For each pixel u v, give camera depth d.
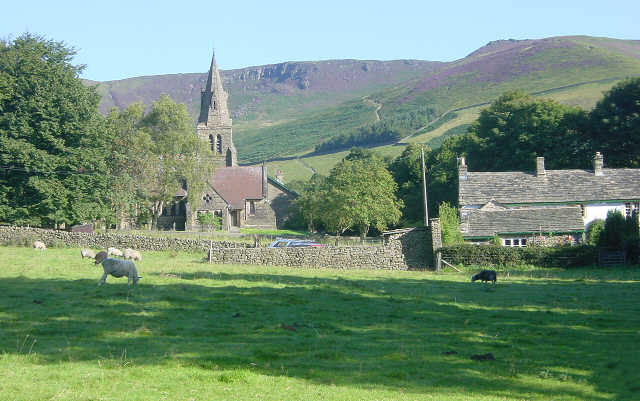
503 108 94.44
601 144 81.06
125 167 82.12
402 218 94.94
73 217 61.03
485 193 63.97
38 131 59.88
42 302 23.27
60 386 13.62
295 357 16.83
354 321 21.86
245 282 31.14
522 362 16.86
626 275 40.25
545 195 63.72
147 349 17.02
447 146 105.19
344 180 74.19
